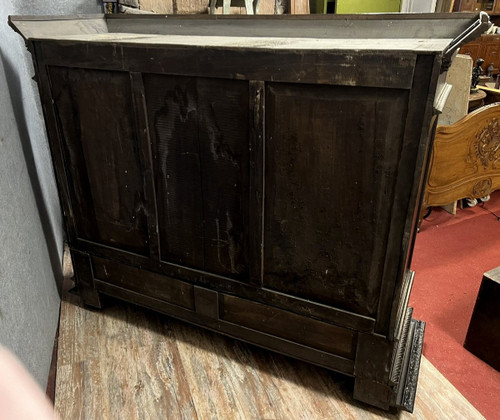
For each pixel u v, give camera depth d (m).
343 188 1.04
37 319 1.32
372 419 1.21
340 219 1.07
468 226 2.68
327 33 1.33
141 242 1.41
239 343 1.48
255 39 1.25
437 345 1.70
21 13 1.76
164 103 1.15
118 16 1.59
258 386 1.31
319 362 1.28
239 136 1.10
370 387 1.21
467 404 1.27
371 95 0.92
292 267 1.20
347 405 1.25
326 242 1.12
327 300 1.19
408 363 1.35
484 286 1.54
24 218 1.35
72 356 1.41
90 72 1.21
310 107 0.98
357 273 1.11
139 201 1.34
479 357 1.64
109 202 1.39
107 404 1.24
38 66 1.28
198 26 1.49
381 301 1.10
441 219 2.78
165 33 1.56
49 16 1.35
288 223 1.14
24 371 0.35
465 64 2.57
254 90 1.01
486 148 2.55
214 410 1.23
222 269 1.31
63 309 1.63
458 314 1.88
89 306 1.65
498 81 4.73
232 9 2.23
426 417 1.22
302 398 1.27
